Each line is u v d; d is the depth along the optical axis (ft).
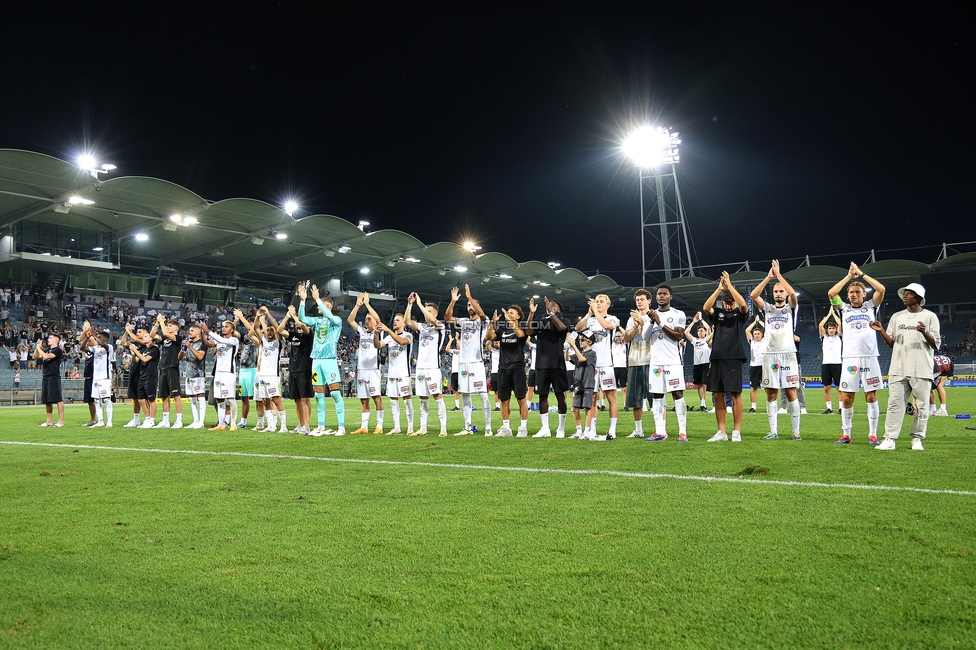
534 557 11.71
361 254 126.82
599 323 32.32
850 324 28.91
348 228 110.93
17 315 106.22
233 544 12.90
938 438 29.60
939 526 13.17
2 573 11.28
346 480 20.26
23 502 17.35
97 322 112.98
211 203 93.81
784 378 31.09
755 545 12.13
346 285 137.28
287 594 10.11
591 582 10.37
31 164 76.69
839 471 20.11
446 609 9.42
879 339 156.87
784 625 8.64
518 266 141.79
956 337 153.69
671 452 25.50
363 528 14.01
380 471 22.00
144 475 21.94
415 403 80.12
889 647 7.98
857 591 9.73
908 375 25.16
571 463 23.13
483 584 10.39
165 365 44.55
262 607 9.61
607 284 163.12
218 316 131.95
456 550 12.23
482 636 8.52
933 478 18.66
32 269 108.99
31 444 33.55
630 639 8.34
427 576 10.81
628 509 15.28
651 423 41.27
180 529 14.17
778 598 9.53
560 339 33.53
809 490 17.12
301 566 11.43
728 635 8.39
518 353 34.06
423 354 36.24
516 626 8.80
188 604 9.76
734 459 23.11
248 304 140.26
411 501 16.79
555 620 8.96
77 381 101.71
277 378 40.65
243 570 11.27
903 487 17.37
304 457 26.23
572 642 8.29
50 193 85.10
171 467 23.80
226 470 22.82
